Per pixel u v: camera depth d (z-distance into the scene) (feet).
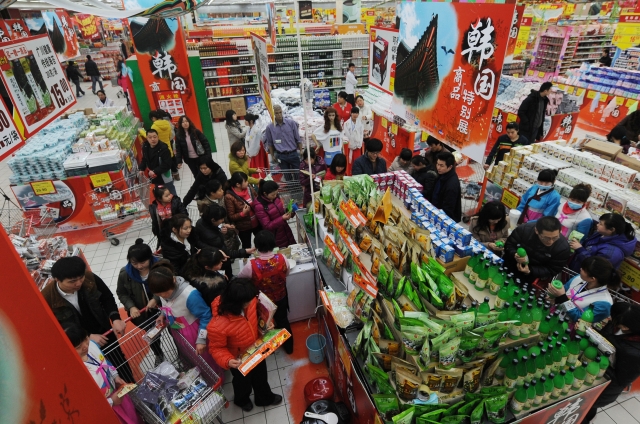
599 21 48.65
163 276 8.60
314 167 18.65
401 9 9.49
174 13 8.18
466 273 8.31
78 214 19.66
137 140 27.91
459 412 6.45
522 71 38.29
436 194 14.23
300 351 12.25
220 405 8.31
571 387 7.18
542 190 13.25
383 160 15.38
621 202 12.21
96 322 9.62
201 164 15.97
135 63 27.50
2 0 5.69
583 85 32.71
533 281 10.68
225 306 8.16
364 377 7.79
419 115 9.11
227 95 41.04
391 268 8.32
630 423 9.97
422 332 6.42
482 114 6.59
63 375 3.56
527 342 7.29
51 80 11.16
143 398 8.02
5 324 2.88
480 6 6.30
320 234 12.73
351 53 42.83
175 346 10.11
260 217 13.70
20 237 13.51
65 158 19.06
